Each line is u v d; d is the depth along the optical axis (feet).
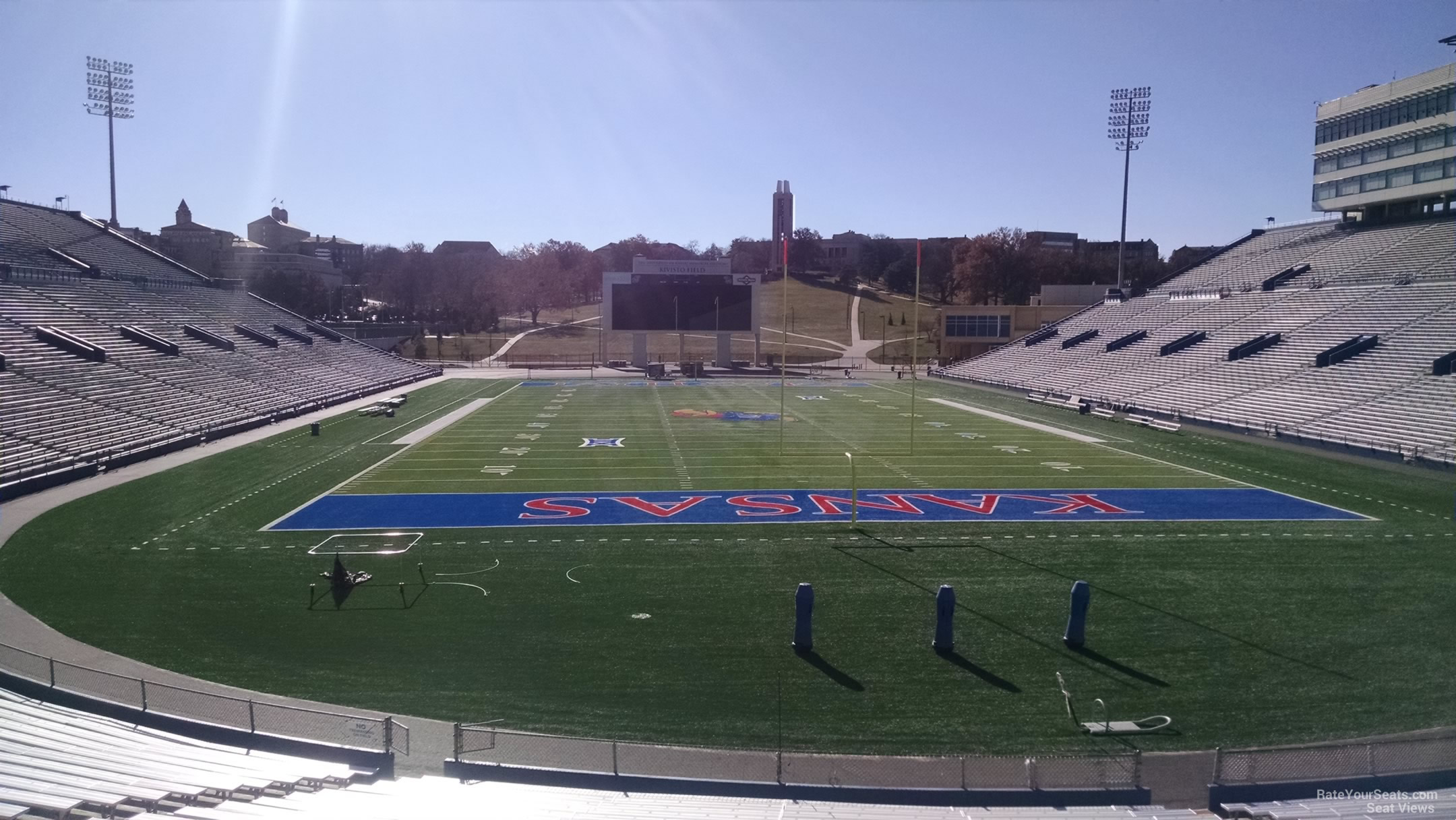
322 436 118.62
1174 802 32.99
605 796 32.22
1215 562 62.39
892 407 156.35
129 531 68.90
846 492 84.79
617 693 42.22
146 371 122.52
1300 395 122.42
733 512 76.69
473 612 52.60
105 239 187.32
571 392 180.96
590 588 56.80
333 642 48.03
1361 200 174.50
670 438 118.52
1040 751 36.83
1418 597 54.80
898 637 48.88
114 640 47.93
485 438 118.42
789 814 30.30
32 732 35.47
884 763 34.76
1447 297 127.85
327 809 29.07
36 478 82.17
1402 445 98.84
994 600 54.70
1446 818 28.35
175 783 31.45
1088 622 51.03
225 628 49.80
